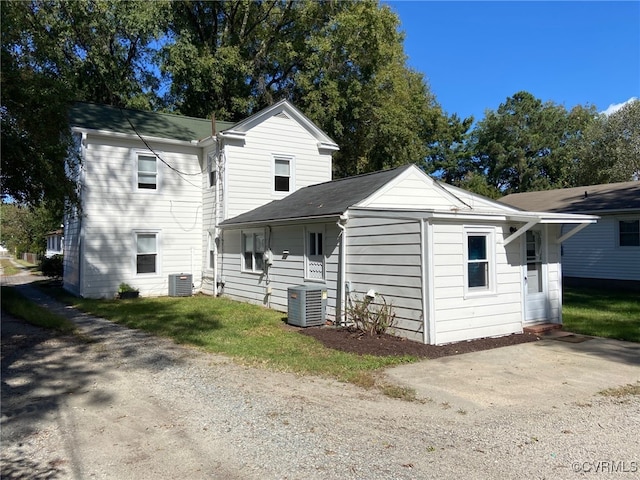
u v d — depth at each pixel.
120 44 23.61
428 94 34.84
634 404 5.24
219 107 24.83
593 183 35.34
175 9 24.58
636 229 17.23
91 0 20.09
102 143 15.62
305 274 11.57
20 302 13.30
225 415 4.85
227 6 25.03
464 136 48.50
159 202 16.72
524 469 3.68
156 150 16.69
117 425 4.61
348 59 23.33
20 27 10.41
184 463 3.79
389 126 23.34
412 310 8.40
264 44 26.53
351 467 3.70
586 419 4.77
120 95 23.78
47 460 3.86
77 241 16.06
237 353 7.50
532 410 5.04
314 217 10.62
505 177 47.72
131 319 10.79
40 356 7.35
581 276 18.94
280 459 3.85
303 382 6.02
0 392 5.63
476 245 8.85
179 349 7.83
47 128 10.93
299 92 25.69
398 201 10.95
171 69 22.41
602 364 7.00
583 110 45.47
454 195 12.38
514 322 9.23
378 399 5.38
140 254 16.34
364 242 9.59
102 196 15.61
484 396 5.51
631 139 31.53
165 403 5.23
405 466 3.72
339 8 24.73
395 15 23.27
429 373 6.49
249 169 16.36
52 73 12.02
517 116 45.91
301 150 17.48
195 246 17.52
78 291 15.59
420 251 8.25
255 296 13.91
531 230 9.84
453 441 4.21
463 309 8.46
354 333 8.98
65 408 5.09
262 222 12.84
